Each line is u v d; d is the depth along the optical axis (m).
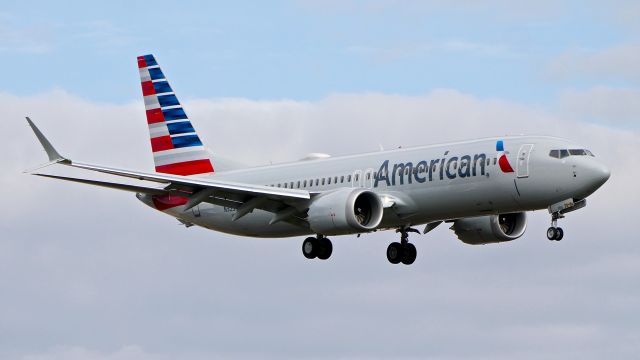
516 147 154.88
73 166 153.62
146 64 196.62
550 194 152.62
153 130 195.88
